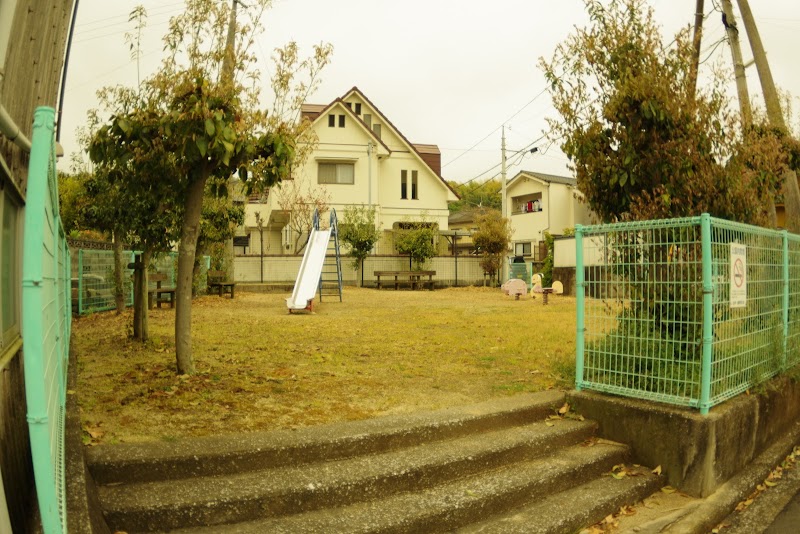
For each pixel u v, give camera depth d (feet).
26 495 10.09
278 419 15.97
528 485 13.96
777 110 35.50
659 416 16.20
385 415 16.74
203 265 62.39
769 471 17.54
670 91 18.54
